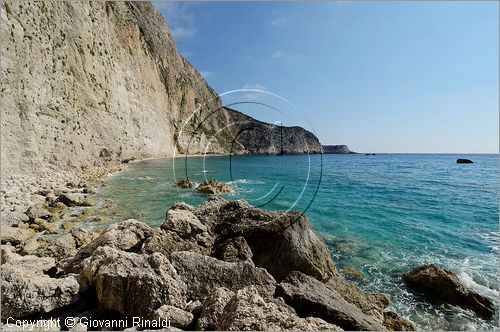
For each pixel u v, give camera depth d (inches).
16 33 597.6
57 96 761.6
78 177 753.6
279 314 121.3
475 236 430.9
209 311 132.0
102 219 417.4
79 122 893.2
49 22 779.4
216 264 176.4
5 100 538.6
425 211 599.5
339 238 398.0
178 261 172.4
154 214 463.8
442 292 247.9
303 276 186.2
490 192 869.8
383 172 1521.9
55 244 252.8
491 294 256.7
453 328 211.8
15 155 548.7
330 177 1170.0
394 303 240.8
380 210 591.2
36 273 169.2
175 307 138.1
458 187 977.5
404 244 385.1
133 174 948.0
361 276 287.7
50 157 681.6
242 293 131.0
